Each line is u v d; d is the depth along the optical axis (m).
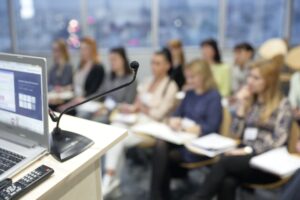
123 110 2.96
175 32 5.48
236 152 2.12
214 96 2.44
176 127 2.48
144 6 5.34
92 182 1.13
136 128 2.53
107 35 5.49
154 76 2.98
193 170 2.97
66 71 3.89
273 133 2.09
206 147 2.12
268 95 2.14
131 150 3.09
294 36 5.32
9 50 5.29
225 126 2.39
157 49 5.45
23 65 1.04
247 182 2.07
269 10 5.29
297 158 1.90
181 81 3.35
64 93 3.56
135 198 2.54
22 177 0.92
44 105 1.03
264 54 3.75
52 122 1.28
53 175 0.94
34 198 0.85
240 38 5.44
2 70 1.10
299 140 2.00
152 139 2.63
